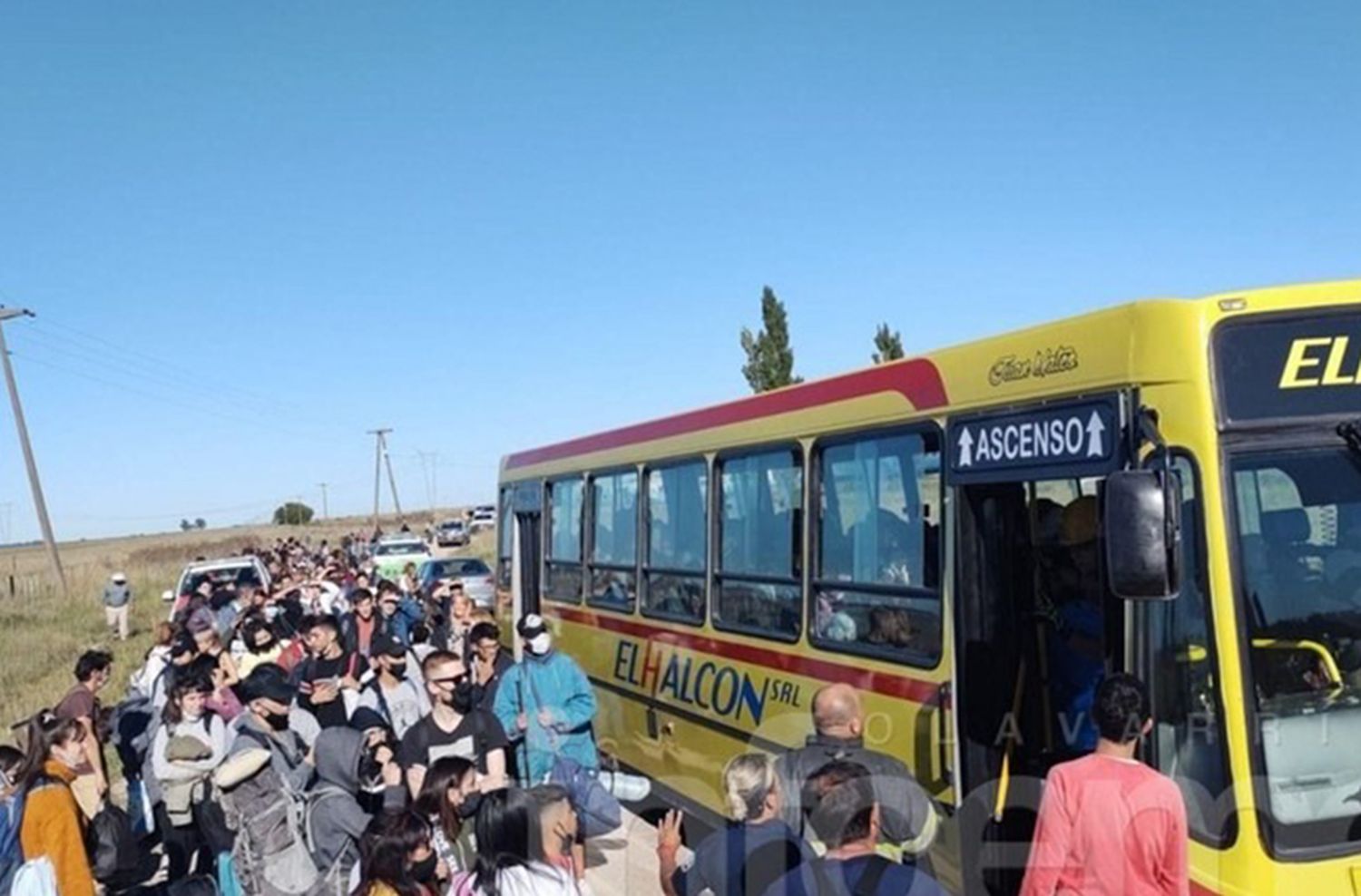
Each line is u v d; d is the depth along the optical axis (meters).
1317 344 4.95
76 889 6.68
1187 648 4.85
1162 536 4.59
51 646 26.97
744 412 9.09
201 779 8.01
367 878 5.14
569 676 8.59
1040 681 6.36
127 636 29.25
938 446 6.62
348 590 19.28
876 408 7.27
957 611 6.35
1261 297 4.94
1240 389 4.88
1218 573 4.72
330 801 6.86
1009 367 6.05
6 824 6.68
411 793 7.34
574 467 13.38
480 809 4.91
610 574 12.05
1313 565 4.82
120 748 10.24
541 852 4.85
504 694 8.56
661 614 10.56
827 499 7.86
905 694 6.78
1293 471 4.86
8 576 45.81
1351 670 4.79
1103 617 5.61
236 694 9.26
